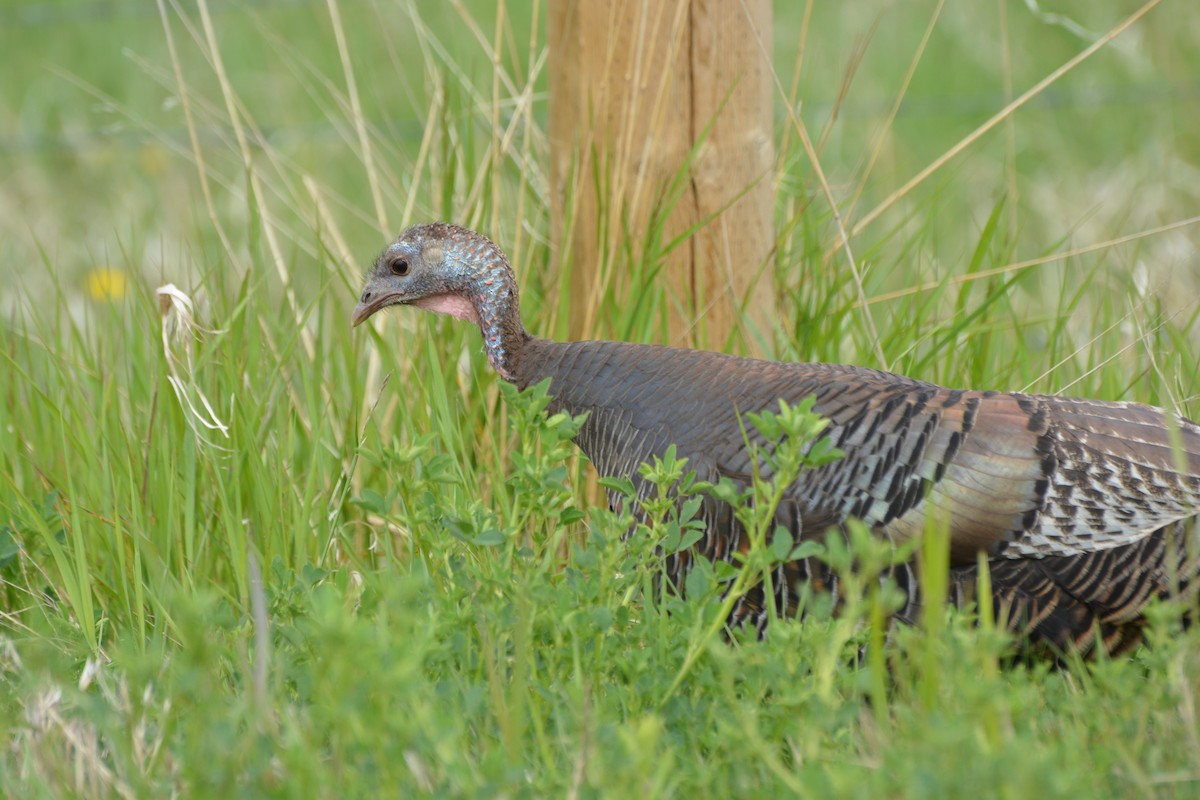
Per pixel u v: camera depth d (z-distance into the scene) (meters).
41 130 15.01
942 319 9.30
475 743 5.63
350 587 7.04
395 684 4.64
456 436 7.86
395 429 8.41
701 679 5.59
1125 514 6.29
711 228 8.41
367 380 8.68
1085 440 6.39
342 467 7.65
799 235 9.69
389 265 7.62
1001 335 9.43
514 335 7.50
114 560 7.34
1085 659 6.52
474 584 5.81
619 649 5.77
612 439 7.02
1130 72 14.52
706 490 6.12
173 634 6.90
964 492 6.31
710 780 5.14
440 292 7.58
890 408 6.48
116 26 16.89
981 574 5.45
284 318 8.93
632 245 8.36
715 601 5.75
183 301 7.69
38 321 8.86
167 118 14.97
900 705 5.27
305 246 9.63
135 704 5.12
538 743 5.36
